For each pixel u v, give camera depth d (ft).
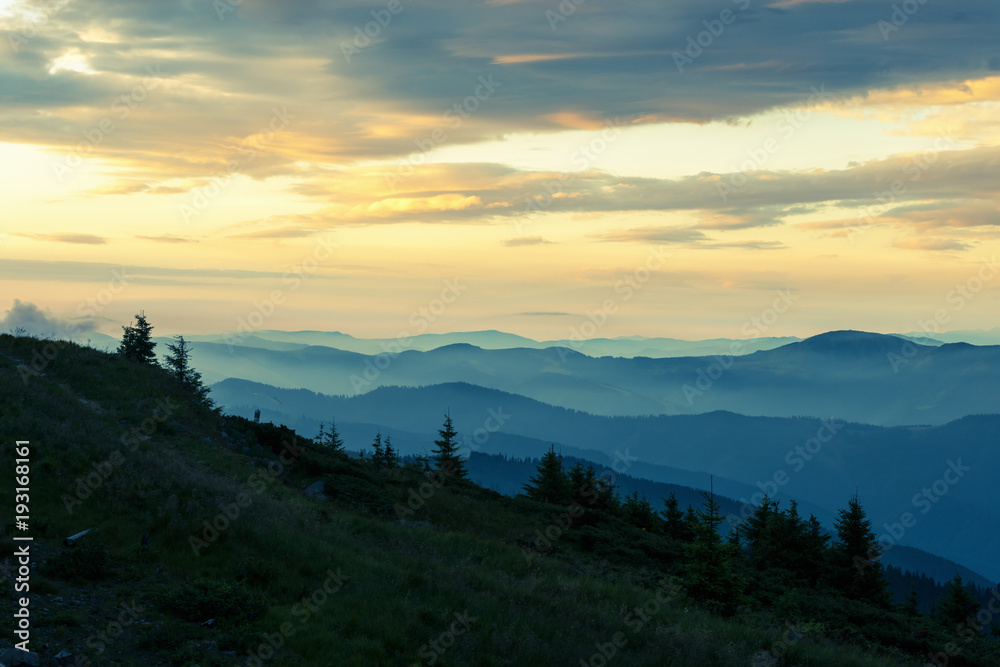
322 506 90.12
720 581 80.69
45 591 42.70
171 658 37.70
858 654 69.62
